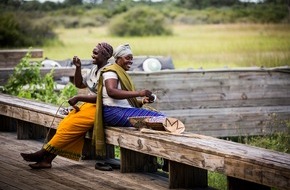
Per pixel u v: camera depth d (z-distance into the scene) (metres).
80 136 10.32
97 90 10.20
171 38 43.19
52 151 10.29
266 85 16.03
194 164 8.88
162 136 9.51
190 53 35.38
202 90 15.65
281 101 16.11
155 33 45.38
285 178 7.84
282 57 27.97
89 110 10.29
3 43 39.31
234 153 8.45
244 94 15.93
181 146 9.03
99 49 10.33
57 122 11.09
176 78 15.46
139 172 10.16
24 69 15.49
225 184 11.80
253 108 15.96
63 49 38.69
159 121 9.71
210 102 15.72
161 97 15.40
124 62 10.20
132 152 10.12
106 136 10.20
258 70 15.98
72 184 9.53
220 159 8.55
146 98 10.13
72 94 15.30
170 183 9.30
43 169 10.33
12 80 15.46
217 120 15.76
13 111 12.38
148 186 9.44
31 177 9.89
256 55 29.88
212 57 32.97
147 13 46.56
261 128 16.00
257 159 8.17
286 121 15.78
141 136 9.60
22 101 12.78
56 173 10.09
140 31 45.44
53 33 41.56
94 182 9.63
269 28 41.41
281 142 14.67
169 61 18.30
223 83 15.78
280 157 8.28
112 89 9.91
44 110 11.54
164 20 46.34
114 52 10.22
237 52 33.25
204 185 9.42
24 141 12.32
